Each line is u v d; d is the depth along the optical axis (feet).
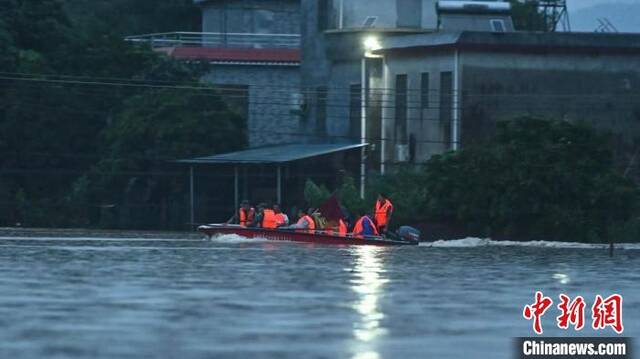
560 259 360.69
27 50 626.64
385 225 419.95
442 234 475.72
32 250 362.94
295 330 192.24
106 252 355.56
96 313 208.33
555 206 469.57
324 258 340.59
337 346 179.32
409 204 485.15
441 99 581.12
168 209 558.97
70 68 602.03
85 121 583.58
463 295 244.83
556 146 472.85
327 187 565.94
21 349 173.78
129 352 172.76
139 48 617.21
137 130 561.43
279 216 423.64
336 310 216.33
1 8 633.20
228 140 577.02
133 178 556.92
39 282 258.98
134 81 602.85
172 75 612.29
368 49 577.43
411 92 602.44
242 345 179.01
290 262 322.75
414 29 648.38
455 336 190.19
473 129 573.33
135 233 501.15
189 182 562.25
